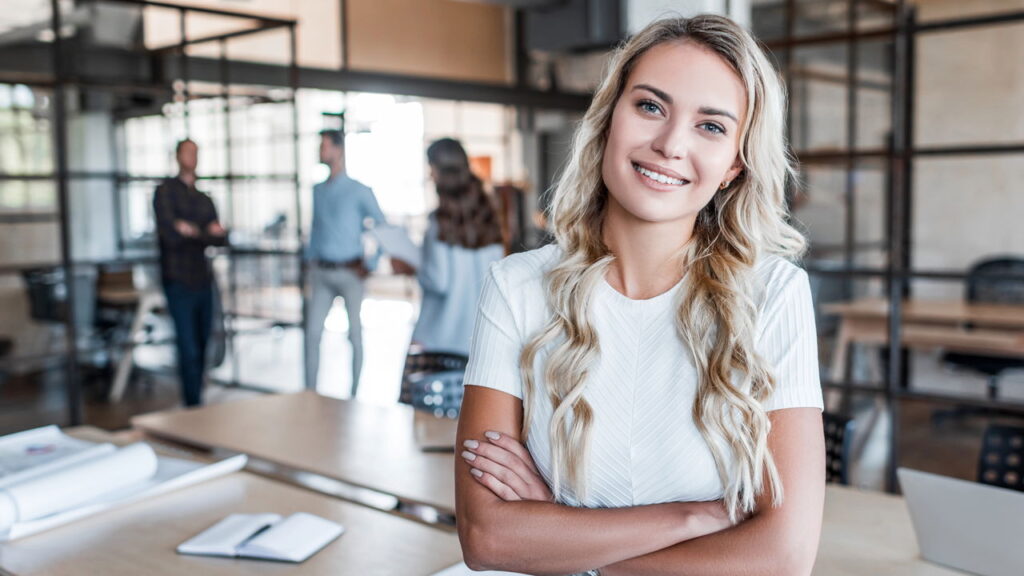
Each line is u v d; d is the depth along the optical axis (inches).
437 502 80.6
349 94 344.2
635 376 48.3
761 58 47.9
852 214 294.4
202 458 95.7
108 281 267.7
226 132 269.7
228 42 300.7
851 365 237.6
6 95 285.1
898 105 163.2
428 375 116.5
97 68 287.6
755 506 47.2
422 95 354.3
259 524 72.7
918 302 243.9
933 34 319.3
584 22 318.7
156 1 222.1
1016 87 305.9
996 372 210.7
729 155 47.6
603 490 48.8
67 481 76.4
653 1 153.5
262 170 262.2
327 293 231.3
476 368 52.1
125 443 102.3
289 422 111.3
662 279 49.6
